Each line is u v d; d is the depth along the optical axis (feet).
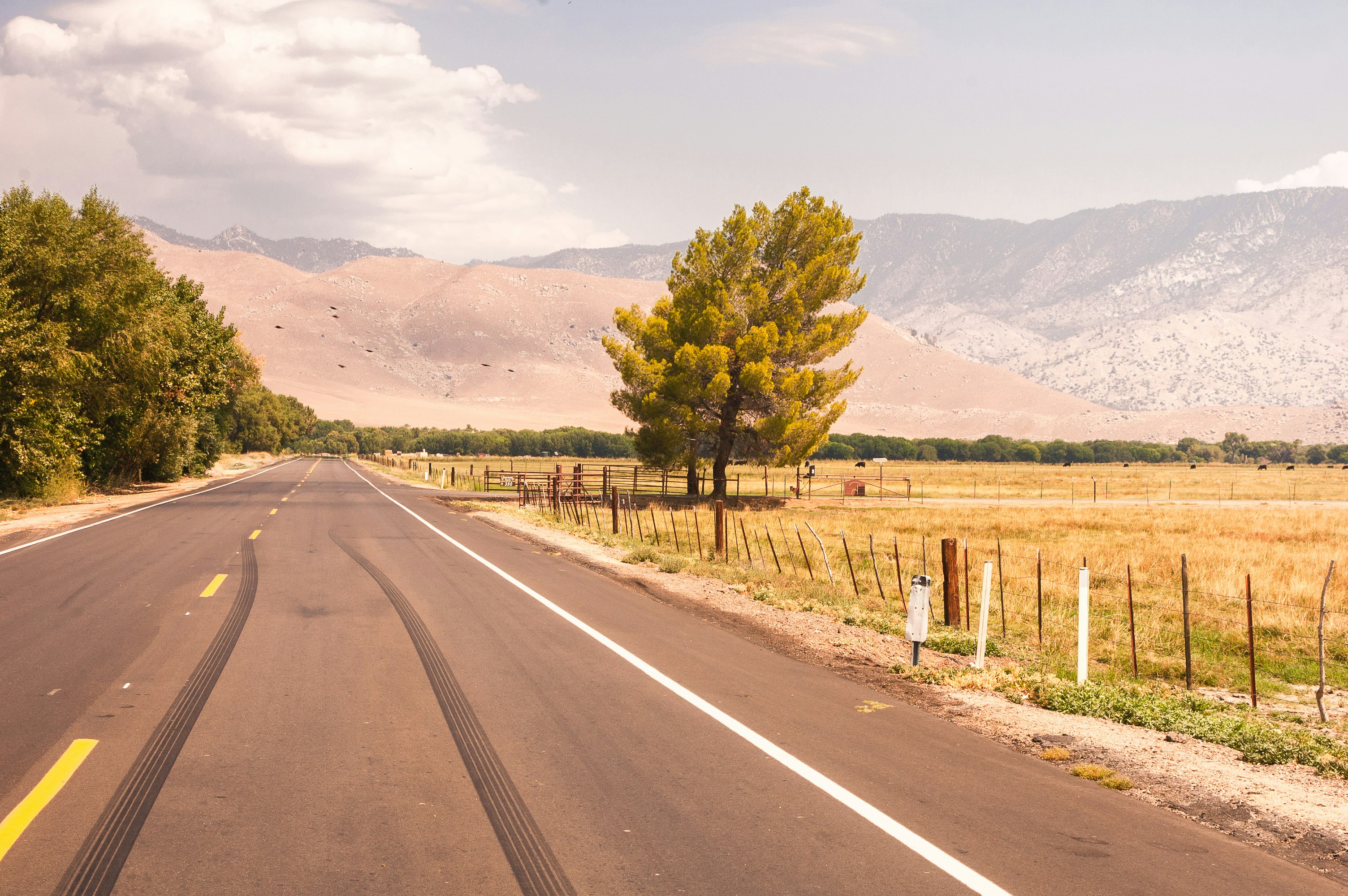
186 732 21.21
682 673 28.66
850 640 37.14
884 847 15.76
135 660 28.43
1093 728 25.32
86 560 54.03
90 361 107.76
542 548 68.03
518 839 15.69
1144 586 61.62
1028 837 16.49
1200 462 645.51
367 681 26.53
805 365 152.15
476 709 23.85
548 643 32.68
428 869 14.46
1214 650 44.37
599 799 17.66
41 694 24.35
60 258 105.29
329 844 15.28
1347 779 21.77
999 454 606.14
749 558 65.46
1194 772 21.18
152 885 13.71
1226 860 15.88
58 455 106.01
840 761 20.51
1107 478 318.24
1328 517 130.00
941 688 29.17
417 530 77.77
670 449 149.59
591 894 13.69
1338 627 48.37
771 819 16.87
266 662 28.48
